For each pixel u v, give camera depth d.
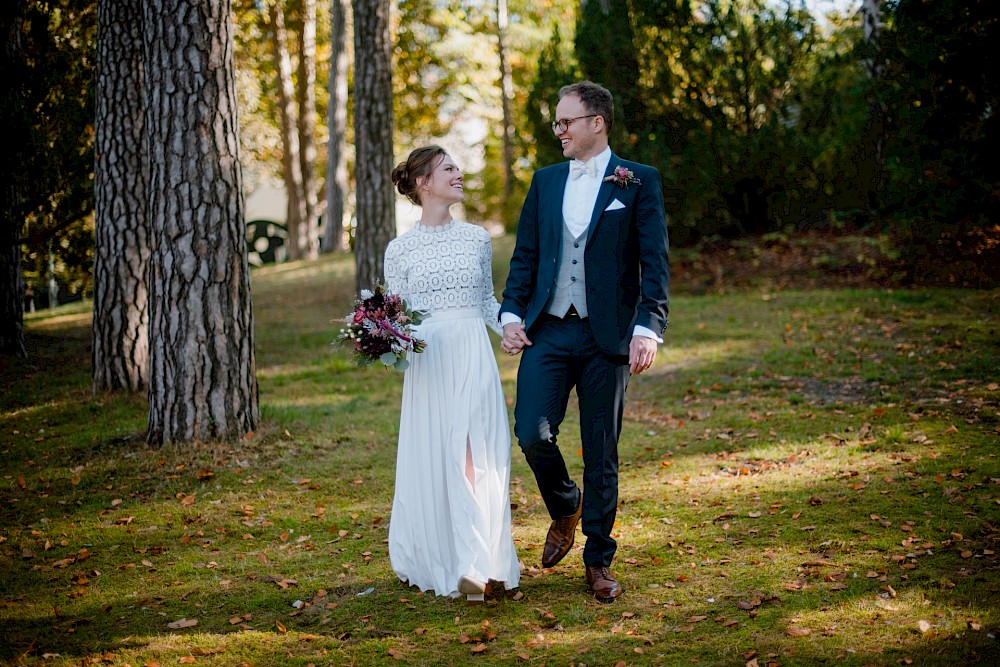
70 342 10.45
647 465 5.36
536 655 3.01
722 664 2.86
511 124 21.77
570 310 3.49
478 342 3.60
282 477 5.36
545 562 3.64
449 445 3.46
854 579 3.44
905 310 8.82
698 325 9.27
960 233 9.59
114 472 5.46
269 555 4.11
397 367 3.41
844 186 12.07
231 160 5.80
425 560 3.59
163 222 5.71
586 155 3.56
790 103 12.23
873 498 4.33
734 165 11.95
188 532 4.47
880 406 6.01
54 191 8.32
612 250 3.44
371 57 10.05
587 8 12.10
